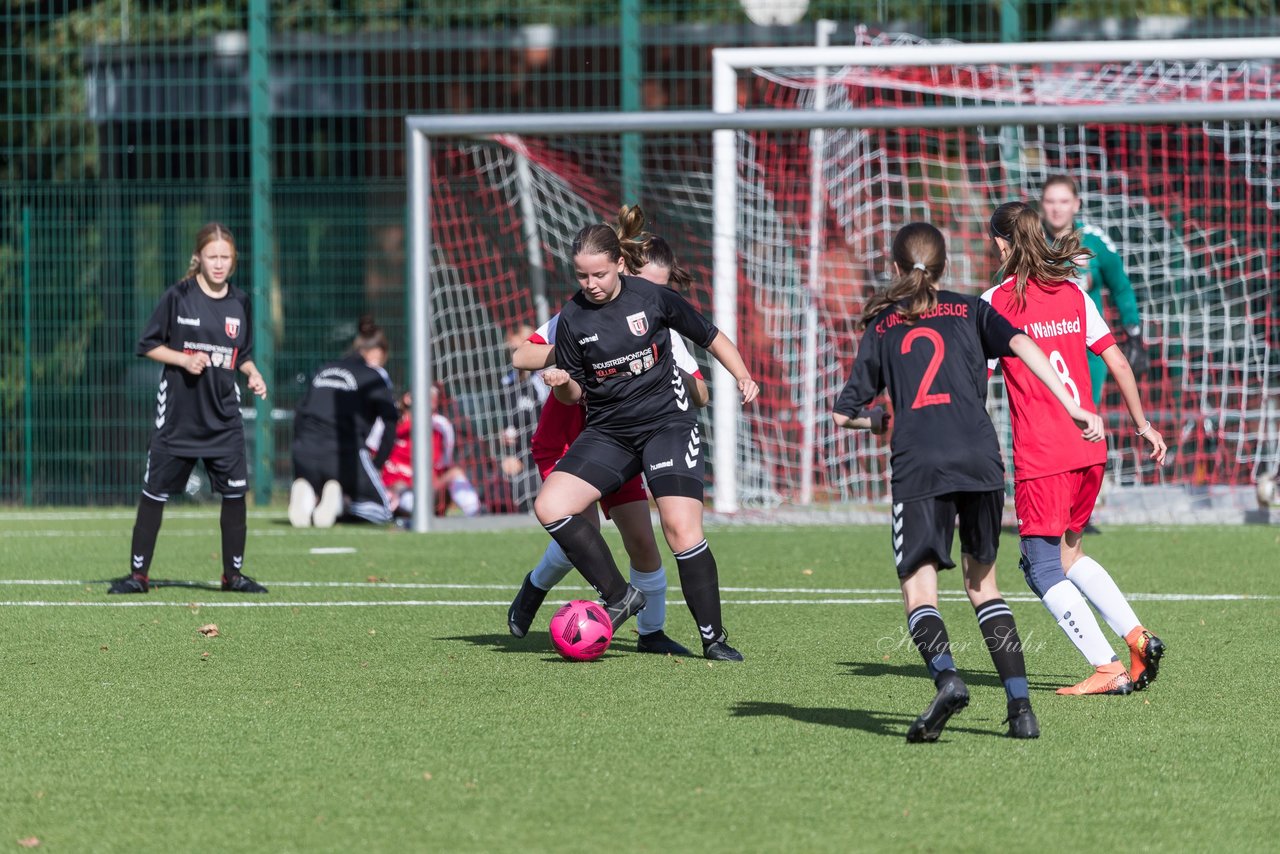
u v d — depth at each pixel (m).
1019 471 20.53
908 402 17.98
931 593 17.78
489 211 49.72
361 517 46.91
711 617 23.23
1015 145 51.34
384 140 56.22
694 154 54.50
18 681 21.77
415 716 19.33
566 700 20.30
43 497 54.44
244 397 54.25
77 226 53.97
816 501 48.19
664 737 18.09
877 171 53.81
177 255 53.69
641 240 23.80
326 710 19.72
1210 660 23.25
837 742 17.81
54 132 58.59
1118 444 47.75
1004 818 14.78
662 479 22.94
